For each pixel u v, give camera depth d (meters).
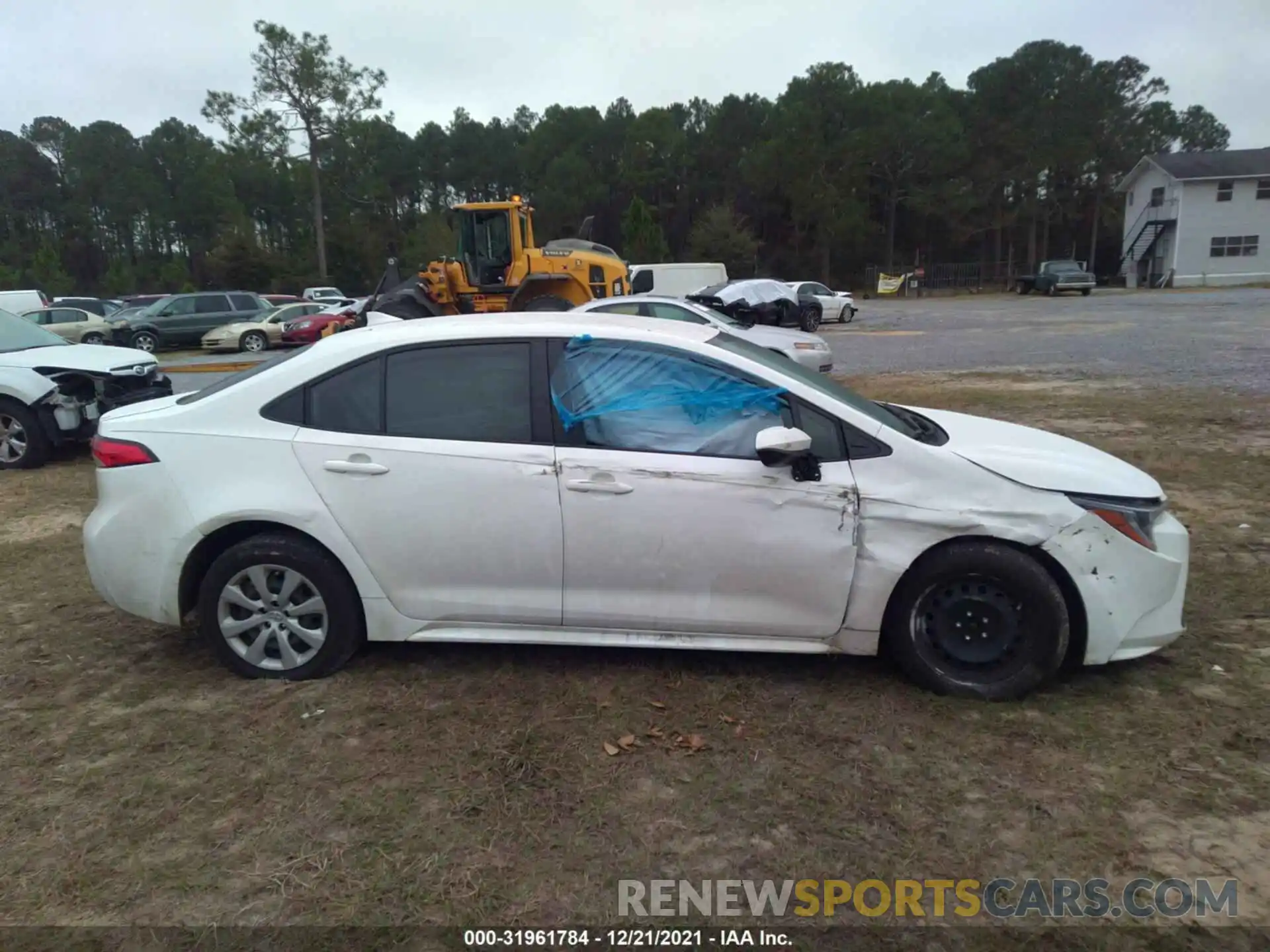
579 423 3.74
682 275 32.84
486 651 4.20
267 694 3.82
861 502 3.59
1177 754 3.24
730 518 3.63
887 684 3.80
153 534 3.86
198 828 2.92
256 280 59.78
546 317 4.11
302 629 3.89
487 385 3.81
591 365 3.81
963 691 3.65
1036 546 3.55
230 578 3.85
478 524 3.73
